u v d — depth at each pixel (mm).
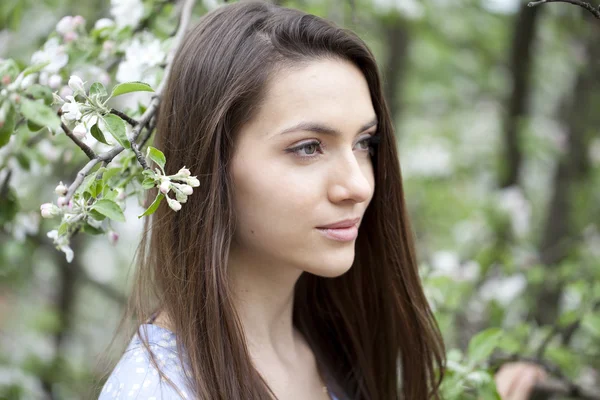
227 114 942
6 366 2420
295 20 979
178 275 986
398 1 2369
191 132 971
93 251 3400
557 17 2971
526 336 1706
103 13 2150
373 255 1227
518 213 2494
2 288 2576
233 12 1001
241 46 952
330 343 1331
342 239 966
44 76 1185
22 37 2102
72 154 1402
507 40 3201
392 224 1191
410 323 1252
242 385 961
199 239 965
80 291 3463
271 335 1131
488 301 1957
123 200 1092
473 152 3391
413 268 1233
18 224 1448
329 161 953
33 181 1960
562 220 2721
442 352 1280
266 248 976
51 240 2205
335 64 966
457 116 3832
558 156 2783
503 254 2092
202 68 969
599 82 2781
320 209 945
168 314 1008
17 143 1307
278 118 929
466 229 2604
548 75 3627
